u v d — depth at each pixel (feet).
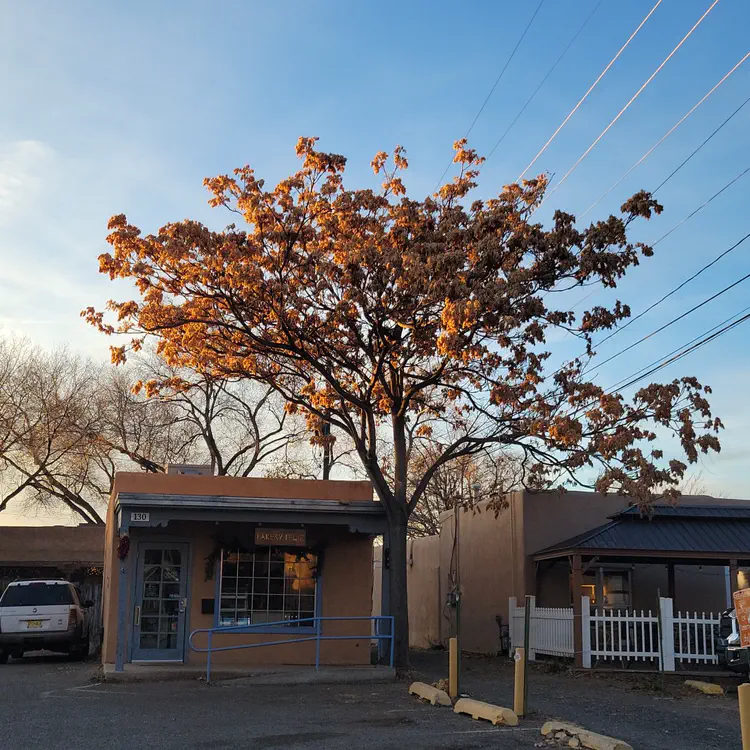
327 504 56.29
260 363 66.95
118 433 111.55
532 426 55.21
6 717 37.81
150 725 35.99
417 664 64.44
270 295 55.98
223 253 55.11
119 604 52.90
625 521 64.69
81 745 31.73
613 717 40.06
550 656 63.26
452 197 59.21
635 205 50.88
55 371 110.01
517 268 51.75
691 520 65.31
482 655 76.48
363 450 57.57
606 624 61.05
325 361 62.34
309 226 57.67
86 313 60.70
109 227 57.21
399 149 59.36
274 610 58.18
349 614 58.80
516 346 59.00
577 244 52.06
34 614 67.31
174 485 57.21
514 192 57.16
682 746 33.27
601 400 54.39
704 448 52.03
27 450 109.91
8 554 101.86
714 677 54.60
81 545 103.60
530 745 32.19
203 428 114.62
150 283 58.34
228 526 58.34
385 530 57.62
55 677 54.54
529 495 74.90
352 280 54.75
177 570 57.52
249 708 40.96
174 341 63.87
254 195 57.31
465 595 85.51
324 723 36.86
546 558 69.26
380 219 59.00
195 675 52.31
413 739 33.17
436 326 57.72
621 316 55.88
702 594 73.61
